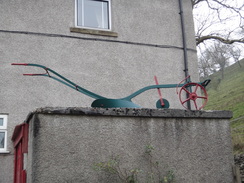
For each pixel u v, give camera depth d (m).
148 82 8.55
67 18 8.24
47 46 7.86
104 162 4.21
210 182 4.67
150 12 9.15
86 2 8.62
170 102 8.59
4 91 7.24
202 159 4.72
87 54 8.16
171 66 8.91
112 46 8.45
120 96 8.16
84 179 4.09
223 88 27.38
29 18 7.90
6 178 6.72
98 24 8.61
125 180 4.24
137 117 4.55
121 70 8.37
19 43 7.66
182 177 4.55
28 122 4.50
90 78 8.02
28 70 7.56
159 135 4.60
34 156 3.94
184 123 4.78
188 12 9.59
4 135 7.04
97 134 4.29
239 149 13.03
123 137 4.41
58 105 7.58
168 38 9.12
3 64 7.40
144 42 8.82
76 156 4.12
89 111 4.28
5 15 7.73
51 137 4.07
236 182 4.76
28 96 7.39
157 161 4.48
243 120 18.06
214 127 4.93
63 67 7.85
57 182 3.96
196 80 9.04
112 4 8.80
